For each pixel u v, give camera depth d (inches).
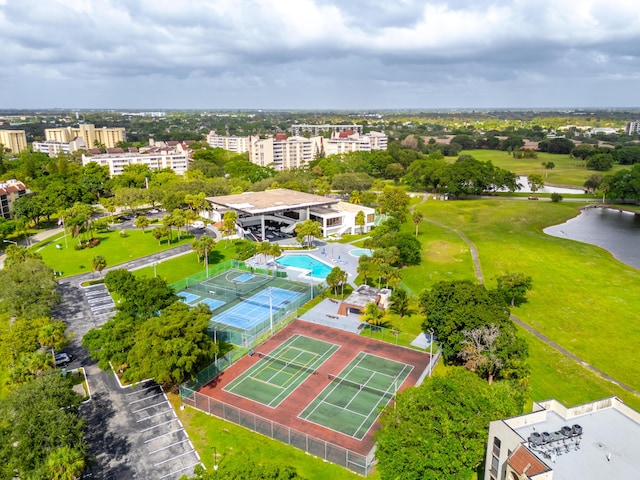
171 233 6373.0
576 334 3582.7
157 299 3129.9
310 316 3863.2
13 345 2682.1
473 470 2113.7
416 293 4387.3
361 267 4335.6
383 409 2407.7
